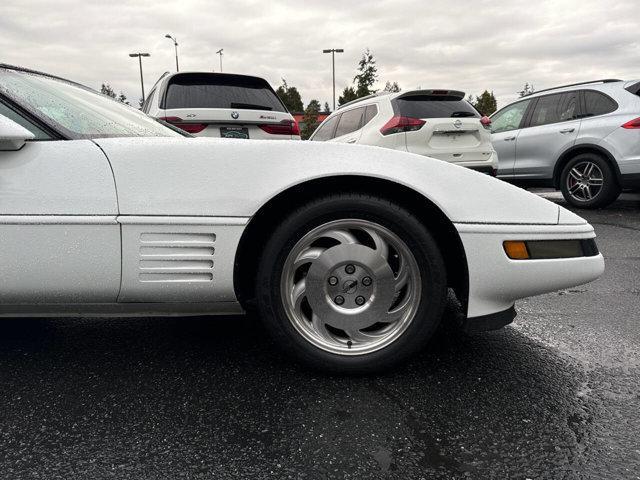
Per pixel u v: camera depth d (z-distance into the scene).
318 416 1.72
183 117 5.31
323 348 1.96
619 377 2.01
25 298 1.86
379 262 1.91
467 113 6.21
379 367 1.96
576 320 2.67
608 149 6.28
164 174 1.84
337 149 1.92
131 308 1.93
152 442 1.58
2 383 1.97
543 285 1.92
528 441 1.59
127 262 1.83
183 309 1.95
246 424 1.68
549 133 6.91
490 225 1.89
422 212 1.97
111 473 1.44
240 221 1.84
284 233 1.87
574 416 1.73
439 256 1.89
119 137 2.00
